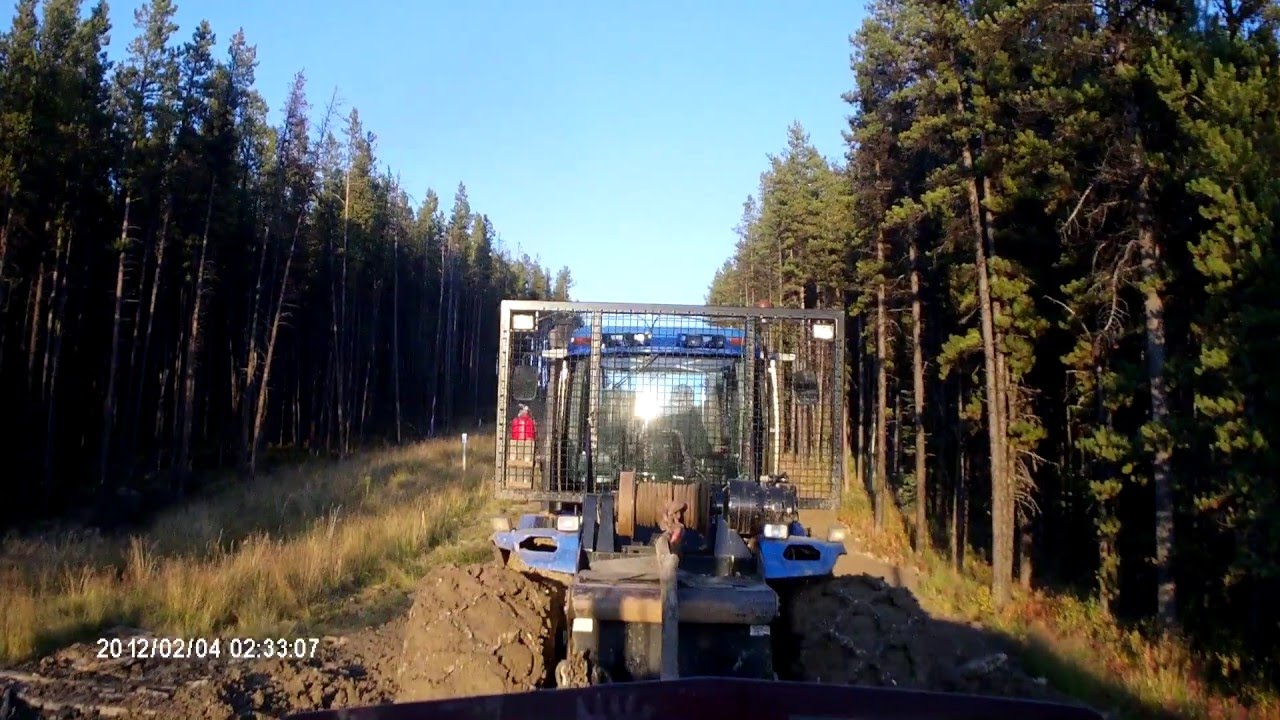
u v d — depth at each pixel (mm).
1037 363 21031
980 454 27172
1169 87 12875
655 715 2625
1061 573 22625
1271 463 11172
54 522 25672
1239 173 11539
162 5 31844
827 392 7801
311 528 17406
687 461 7695
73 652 8977
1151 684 10367
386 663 8797
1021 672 9891
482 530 18844
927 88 20062
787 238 42219
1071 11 14609
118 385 38000
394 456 37406
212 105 34344
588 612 5781
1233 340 11812
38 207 30297
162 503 28516
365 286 57219
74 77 29375
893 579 18062
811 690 2678
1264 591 13625
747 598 5879
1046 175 17203
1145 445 13938
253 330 39062
